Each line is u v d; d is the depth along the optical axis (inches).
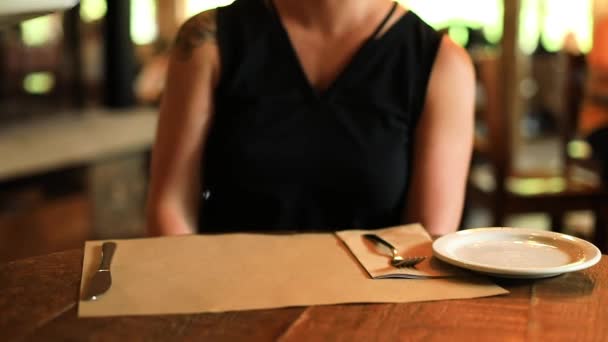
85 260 36.7
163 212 51.1
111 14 160.2
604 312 30.9
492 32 206.8
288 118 51.6
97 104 163.5
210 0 195.9
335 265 36.1
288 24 53.1
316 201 52.3
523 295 32.7
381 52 52.4
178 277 34.3
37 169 117.8
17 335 28.5
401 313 30.7
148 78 172.1
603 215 103.7
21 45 139.1
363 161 51.1
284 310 31.0
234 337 28.4
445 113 52.2
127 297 32.0
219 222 53.2
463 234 38.6
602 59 112.7
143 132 149.6
